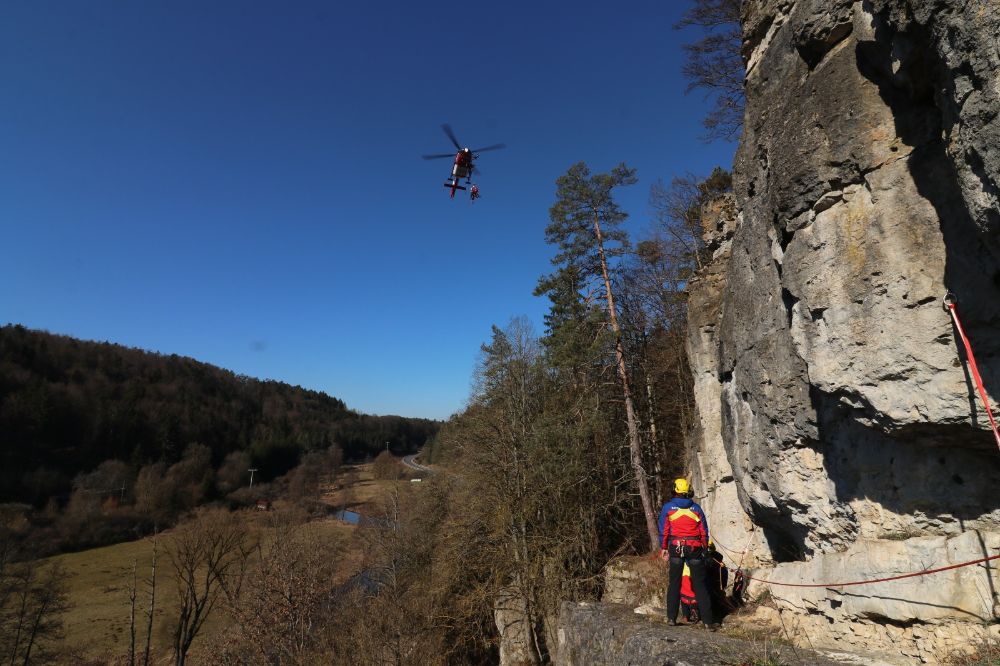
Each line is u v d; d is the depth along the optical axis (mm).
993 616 3822
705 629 6250
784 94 5555
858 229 4367
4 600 24734
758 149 6137
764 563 7469
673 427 21281
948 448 4191
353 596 24047
